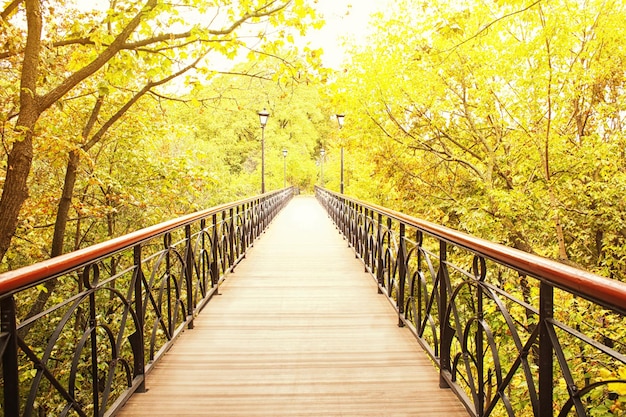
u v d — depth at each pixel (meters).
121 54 5.68
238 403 2.80
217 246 6.16
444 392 2.95
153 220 10.59
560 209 8.56
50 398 6.62
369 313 4.88
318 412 2.68
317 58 5.65
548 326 1.67
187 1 5.68
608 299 1.27
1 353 1.49
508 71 8.84
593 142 7.90
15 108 6.68
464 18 5.47
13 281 1.49
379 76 11.48
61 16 6.98
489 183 10.03
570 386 1.48
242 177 33.50
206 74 5.99
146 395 2.92
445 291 3.12
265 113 17.00
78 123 9.09
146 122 9.59
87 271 2.20
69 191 7.56
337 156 39.75
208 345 3.89
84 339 2.15
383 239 5.84
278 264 8.04
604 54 8.08
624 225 7.88
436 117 11.81
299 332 4.25
